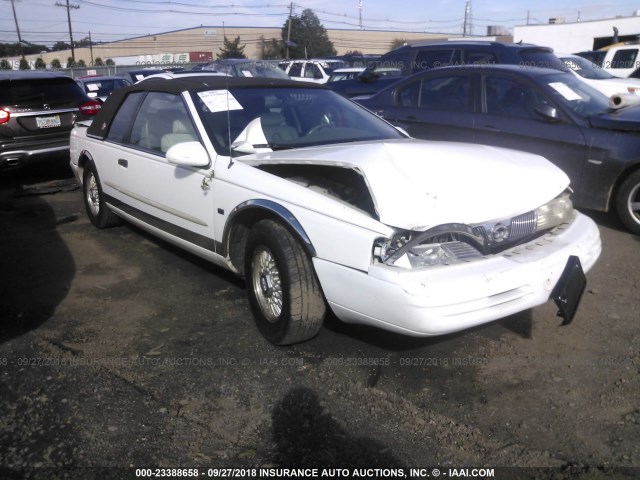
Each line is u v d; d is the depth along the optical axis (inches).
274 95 175.8
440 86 266.4
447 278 109.8
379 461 99.5
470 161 133.1
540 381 121.7
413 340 139.4
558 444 102.7
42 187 310.2
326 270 120.7
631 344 135.6
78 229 233.1
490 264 114.7
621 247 202.4
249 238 138.1
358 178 133.3
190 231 163.6
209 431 107.8
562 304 121.5
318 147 149.0
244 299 164.7
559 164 225.8
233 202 143.1
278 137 159.6
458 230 113.4
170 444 104.3
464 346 136.3
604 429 106.3
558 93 229.0
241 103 168.1
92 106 316.5
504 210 120.9
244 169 142.4
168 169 167.3
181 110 167.9
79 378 125.0
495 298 112.8
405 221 111.5
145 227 189.8
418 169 124.9
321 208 122.0
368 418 110.9
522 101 238.1
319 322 131.3
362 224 114.7
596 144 214.2
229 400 117.2
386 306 111.0
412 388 120.2
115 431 107.7
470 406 113.9
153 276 182.4
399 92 282.8
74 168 239.5
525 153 152.2
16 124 294.0
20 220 247.4
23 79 301.3
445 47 373.7
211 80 178.4
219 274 183.3
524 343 137.0
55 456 101.1
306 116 171.3
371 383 122.0
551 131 226.4
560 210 135.0
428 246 113.2
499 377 123.5
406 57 398.6
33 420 111.0
